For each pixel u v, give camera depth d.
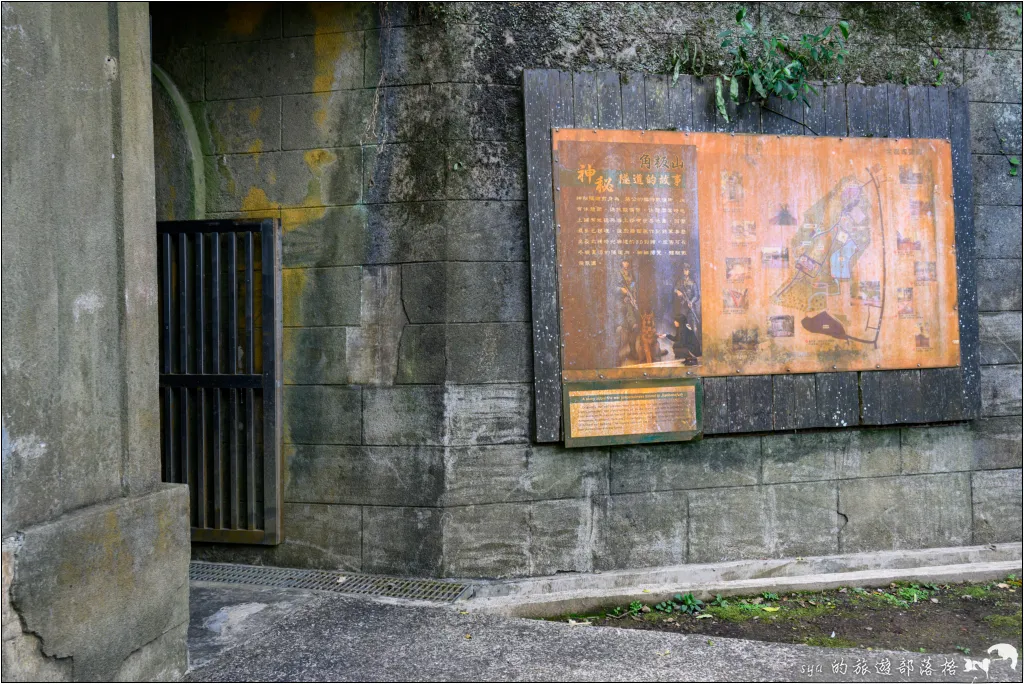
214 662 3.21
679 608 4.14
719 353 4.32
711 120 4.34
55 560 2.41
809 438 4.52
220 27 4.34
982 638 3.80
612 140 4.18
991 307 4.77
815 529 4.52
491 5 4.14
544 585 4.12
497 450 4.14
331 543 4.27
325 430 4.27
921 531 4.66
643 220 4.22
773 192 4.39
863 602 4.24
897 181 4.55
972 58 4.74
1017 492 4.80
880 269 4.52
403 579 4.11
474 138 4.10
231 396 4.36
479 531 4.13
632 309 4.20
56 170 2.54
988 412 4.76
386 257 4.18
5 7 2.33
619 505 4.28
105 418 2.75
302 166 4.27
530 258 4.10
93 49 2.73
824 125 4.48
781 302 4.40
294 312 4.30
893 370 4.55
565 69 4.21
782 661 3.29
